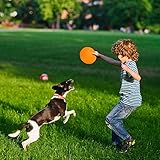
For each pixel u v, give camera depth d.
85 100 10.70
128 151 6.75
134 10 79.44
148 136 7.67
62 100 6.82
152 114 9.50
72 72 17.47
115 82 14.80
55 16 83.00
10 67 18.58
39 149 6.67
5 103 10.05
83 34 57.03
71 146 6.86
